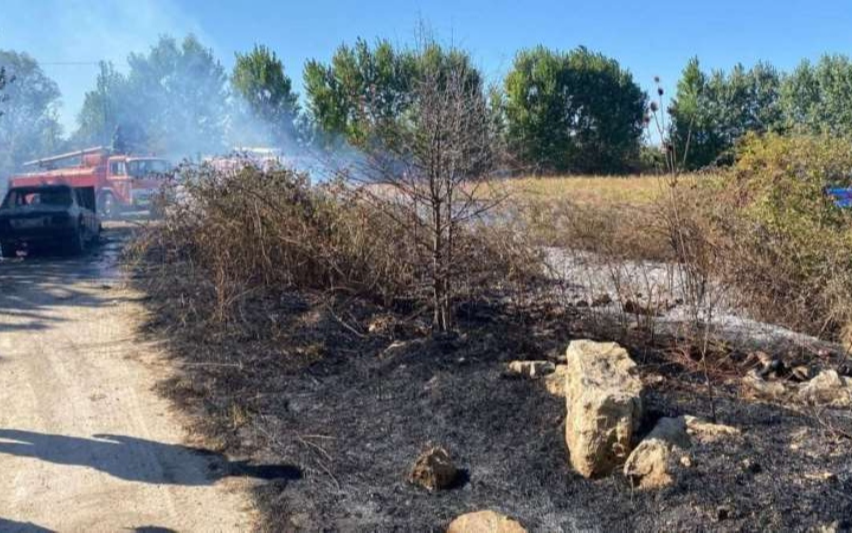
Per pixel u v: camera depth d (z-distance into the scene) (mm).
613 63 37125
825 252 7918
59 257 14484
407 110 7098
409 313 8016
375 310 8125
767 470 4020
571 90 35312
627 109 36344
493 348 6551
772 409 4930
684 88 32719
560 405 5242
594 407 4379
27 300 10156
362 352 7059
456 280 7500
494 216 7672
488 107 7152
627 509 3982
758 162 10344
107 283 11203
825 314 7684
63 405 6227
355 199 8086
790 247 8125
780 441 4371
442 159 6902
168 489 4754
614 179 20828
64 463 5156
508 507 4191
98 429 5723
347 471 4828
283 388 6367
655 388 5336
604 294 7609
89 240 15977
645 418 4621
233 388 6426
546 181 13219
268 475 4879
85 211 15711
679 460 4152
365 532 4082
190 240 10461
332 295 8398
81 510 4512
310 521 4246
